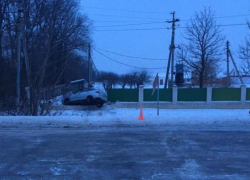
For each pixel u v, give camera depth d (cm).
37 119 1033
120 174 514
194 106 2406
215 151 662
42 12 2758
